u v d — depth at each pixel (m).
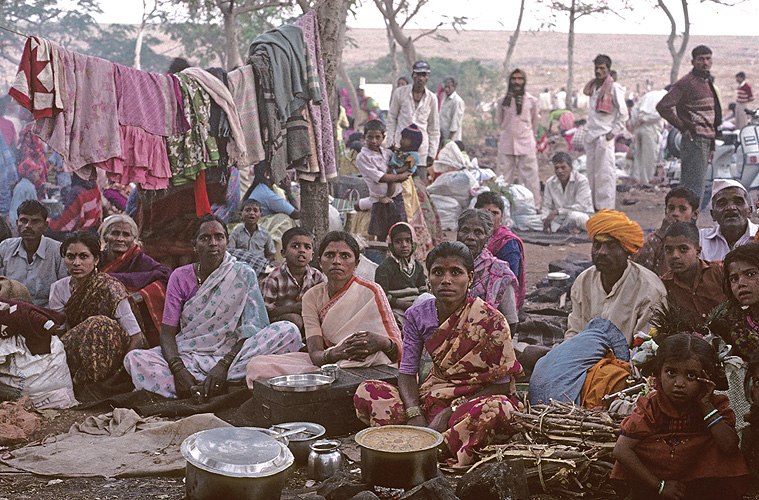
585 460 3.77
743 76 19.88
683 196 6.01
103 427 4.89
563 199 12.85
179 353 5.72
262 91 6.97
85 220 8.97
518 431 4.14
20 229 6.49
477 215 5.88
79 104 5.95
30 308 5.40
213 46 30.42
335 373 4.87
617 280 5.15
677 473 3.50
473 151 23.70
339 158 13.39
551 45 69.62
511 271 5.96
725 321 3.91
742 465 3.49
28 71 5.63
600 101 12.93
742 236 5.84
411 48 20.58
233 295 5.80
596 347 4.75
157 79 6.31
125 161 6.22
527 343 6.51
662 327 4.05
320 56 7.53
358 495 3.44
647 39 70.81
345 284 5.30
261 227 8.02
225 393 5.48
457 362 4.36
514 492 3.56
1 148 10.81
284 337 5.66
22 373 5.34
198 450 3.36
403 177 8.82
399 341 5.21
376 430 3.92
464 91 39.75
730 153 11.98
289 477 4.14
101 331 5.66
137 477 4.12
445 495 3.42
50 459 4.31
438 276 4.31
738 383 3.83
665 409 3.52
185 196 6.94
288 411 4.57
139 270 6.44
